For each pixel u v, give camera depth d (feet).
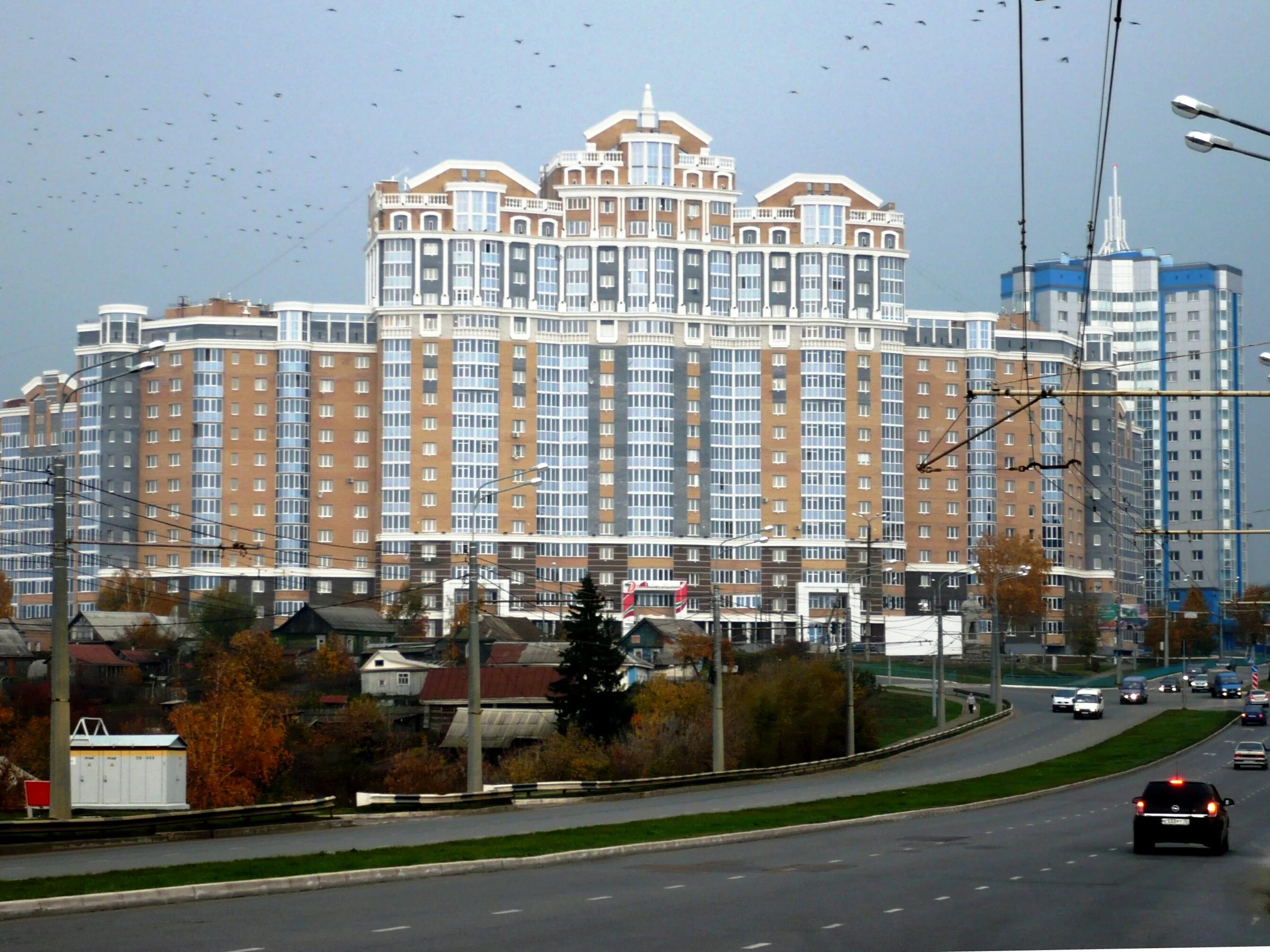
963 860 133.39
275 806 159.02
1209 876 119.44
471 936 82.84
